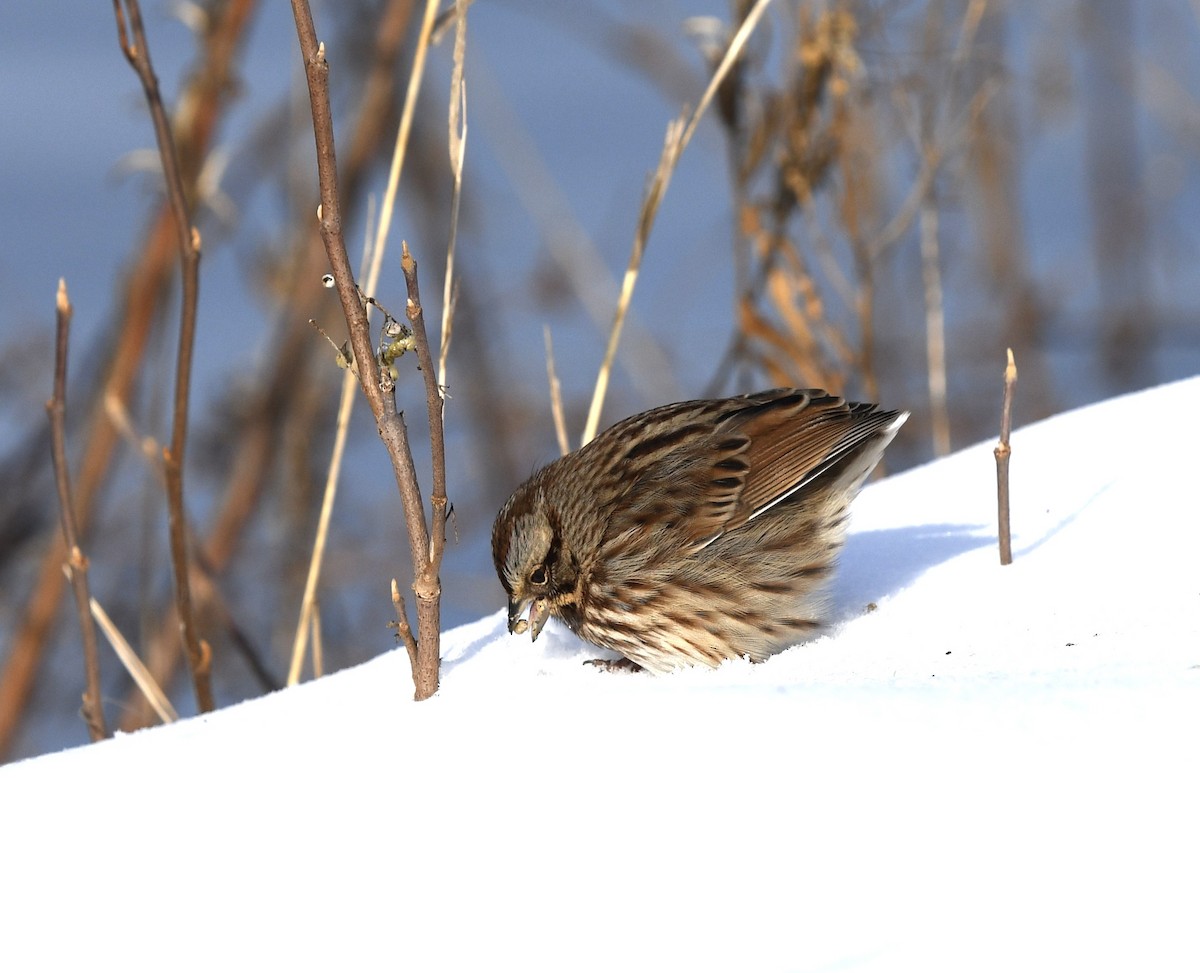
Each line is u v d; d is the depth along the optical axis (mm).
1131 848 4219
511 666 7262
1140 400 8961
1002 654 6219
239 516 14367
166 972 4457
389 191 8586
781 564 7590
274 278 14883
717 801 4605
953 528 7945
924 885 4195
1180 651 5859
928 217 11898
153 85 8617
